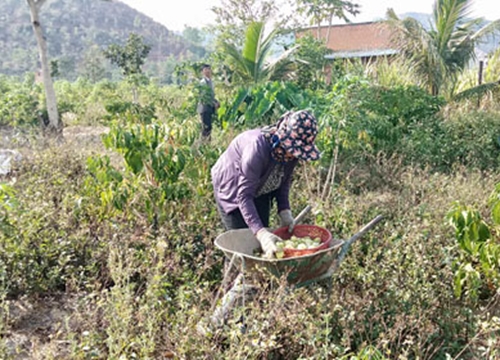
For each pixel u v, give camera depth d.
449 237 4.68
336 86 7.11
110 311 3.40
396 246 4.29
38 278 4.23
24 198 5.30
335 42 26.06
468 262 4.35
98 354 3.21
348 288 3.99
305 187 6.16
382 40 24.58
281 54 13.77
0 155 7.23
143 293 4.14
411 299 3.73
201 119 9.90
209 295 3.77
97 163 5.05
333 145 6.66
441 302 3.86
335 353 3.31
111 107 8.23
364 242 4.71
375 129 8.08
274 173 3.66
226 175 3.72
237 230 3.74
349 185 6.62
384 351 3.28
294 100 8.84
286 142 3.39
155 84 19.98
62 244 4.48
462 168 7.43
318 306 3.38
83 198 5.25
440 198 5.61
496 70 13.12
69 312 4.02
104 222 4.98
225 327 3.24
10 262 4.28
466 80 13.69
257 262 3.25
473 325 3.63
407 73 12.11
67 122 16.05
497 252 3.84
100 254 4.46
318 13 22.03
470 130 8.88
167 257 4.43
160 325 3.56
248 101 9.08
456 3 12.86
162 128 5.11
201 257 4.29
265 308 3.31
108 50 19.75
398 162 7.61
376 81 11.24
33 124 13.08
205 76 10.22
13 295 4.22
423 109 9.51
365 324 3.55
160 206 4.93
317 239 3.66
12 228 4.44
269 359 3.24
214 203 5.13
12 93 14.19
